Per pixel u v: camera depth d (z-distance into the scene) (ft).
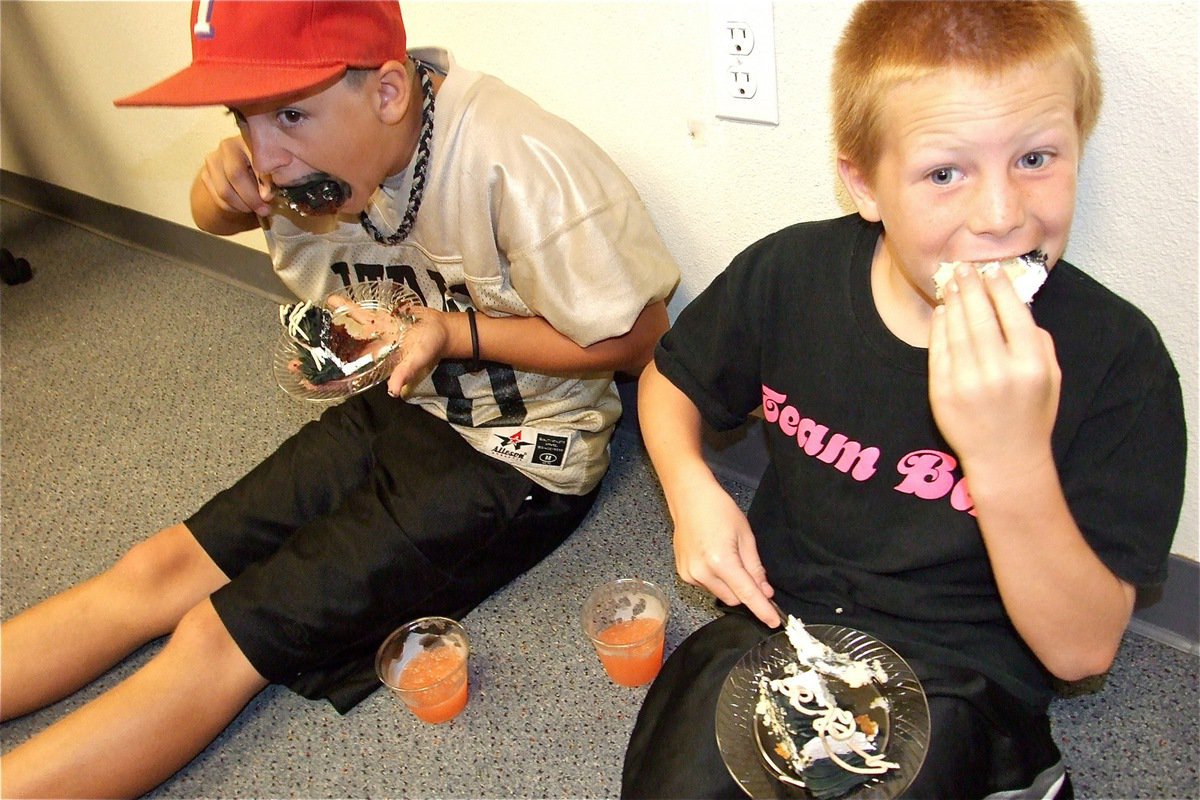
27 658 3.86
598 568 4.27
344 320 3.88
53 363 6.47
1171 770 3.15
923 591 2.82
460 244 3.60
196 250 7.25
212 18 3.01
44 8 6.61
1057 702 3.41
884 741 2.58
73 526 5.01
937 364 2.21
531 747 3.60
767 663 2.86
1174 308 2.92
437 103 3.44
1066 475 2.52
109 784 3.39
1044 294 2.48
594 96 3.99
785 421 2.98
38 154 8.05
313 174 3.25
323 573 3.71
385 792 3.54
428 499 3.86
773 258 2.96
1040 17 2.16
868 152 2.45
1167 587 3.49
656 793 2.71
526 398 4.02
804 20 3.14
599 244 3.41
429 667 3.80
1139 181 2.77
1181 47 2.52
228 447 5.44
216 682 3.58
